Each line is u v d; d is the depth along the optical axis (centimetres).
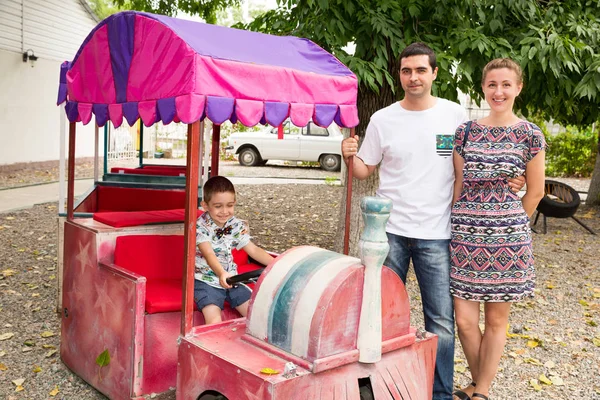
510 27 604
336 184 1529
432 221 338
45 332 470
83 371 382
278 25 583
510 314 566
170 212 432
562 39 542
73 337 392
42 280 612
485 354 337
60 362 417
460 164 338
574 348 484
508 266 318
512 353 468
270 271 288
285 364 256
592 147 1930
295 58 348
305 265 281
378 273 267
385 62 530
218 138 509
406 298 295
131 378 329
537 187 323
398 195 343
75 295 388
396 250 346
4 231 830
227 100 288
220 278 331
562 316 564
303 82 327
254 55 319
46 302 546
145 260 383
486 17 579
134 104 317
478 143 324
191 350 283
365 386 288
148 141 2122
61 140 500
